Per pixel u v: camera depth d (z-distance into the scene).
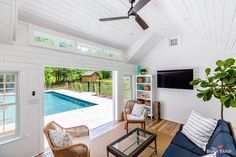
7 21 1.91
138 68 5.41
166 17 3.31
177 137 2.29
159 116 4.78
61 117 5.03
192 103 4.11
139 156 2.56
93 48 3.93
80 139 2.33
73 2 2.49
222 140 1.53
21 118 2.45
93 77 11.24
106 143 3.09
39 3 2.34
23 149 2.47
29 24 2.57
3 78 2.42
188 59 4.18
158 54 4.88
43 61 2.80
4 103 2.40
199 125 2.12
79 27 3.13
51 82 12.41
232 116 3.49
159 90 4.88
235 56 3.37
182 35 4.30
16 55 2.41
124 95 5.39
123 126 4.13
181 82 4.24
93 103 7.65
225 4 1.39
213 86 1.96
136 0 2.37
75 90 12.65
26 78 2.54
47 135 2.01
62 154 1.84
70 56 3.32
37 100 2.68
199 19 2.30
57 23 2.83
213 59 3.71
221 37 2.74
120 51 4.77
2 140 2.31
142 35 4.25
